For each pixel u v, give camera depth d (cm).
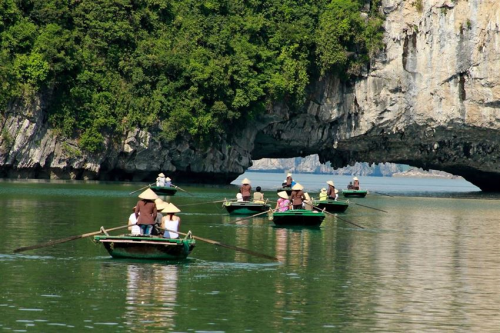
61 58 14088
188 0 15988
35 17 14562
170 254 4859
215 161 15512
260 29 15812
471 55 15375
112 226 6762
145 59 14812
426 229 7712
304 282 4412
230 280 4372
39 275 4344
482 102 15450
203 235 6438
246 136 15775
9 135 13800
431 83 15638
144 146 14650
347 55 15550
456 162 16625
